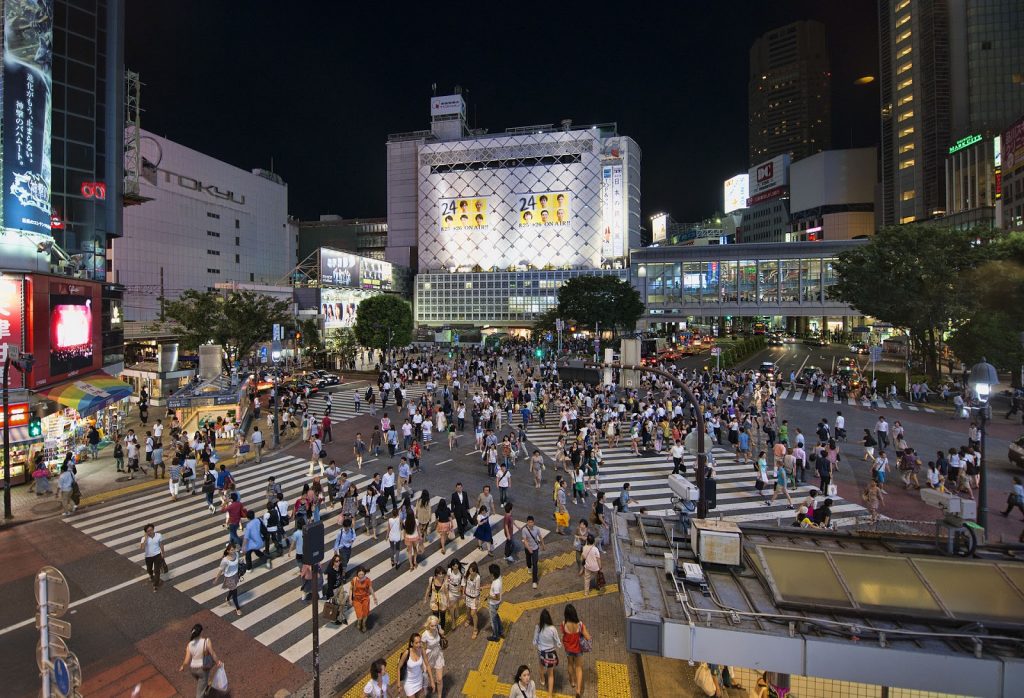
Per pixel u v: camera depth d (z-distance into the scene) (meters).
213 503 19.52
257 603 13.14
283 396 38.09
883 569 7.96
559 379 43.50
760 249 95.25
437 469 24.03
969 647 6.80
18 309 22.41
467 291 115.12
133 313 71.62
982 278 41.00
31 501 20.09
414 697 8.90
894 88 123.88
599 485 22.17
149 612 12.67
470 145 116.44
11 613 12.50
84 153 37.44
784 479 20.36
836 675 6.76
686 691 9.59
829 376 49.25
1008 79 108.94
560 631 11.52
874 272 44.19
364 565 15.09
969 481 20.34
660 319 100.62
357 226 136.00
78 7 37.12
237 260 93.19
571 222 113.50
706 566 8.76
